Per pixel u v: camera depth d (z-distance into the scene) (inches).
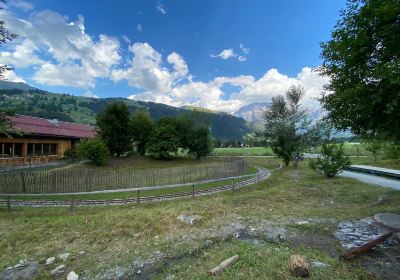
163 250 250.8
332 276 193.9
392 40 263.6
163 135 1771.7
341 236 278.7
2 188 683.4
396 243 254.2
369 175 883.4
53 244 279.3
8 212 487.5
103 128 1625.2
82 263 232.7
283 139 1235.9
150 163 1592.0
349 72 298.7
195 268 214.7
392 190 550.9
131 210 455.5
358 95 279.4
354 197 521.3
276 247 254.2
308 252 237.0
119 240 287.1
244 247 251.8
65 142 1487.5
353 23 283.9
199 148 1876.2
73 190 709.3
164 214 374.6
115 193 697.0
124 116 1683.1
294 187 655.1
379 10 241.1
